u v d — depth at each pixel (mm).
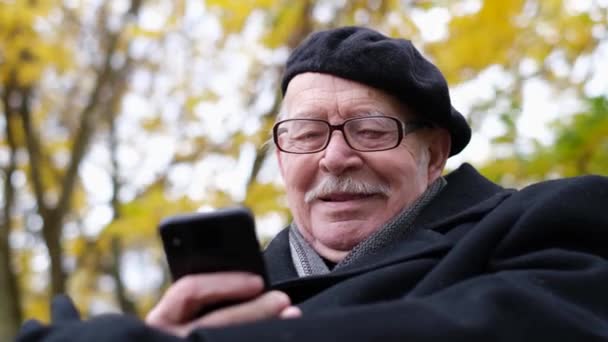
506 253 1553
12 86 6195
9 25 5613
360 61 1997
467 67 4461
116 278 7520
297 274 2047
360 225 1991
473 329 1243
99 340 1132
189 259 1279
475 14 4309
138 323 1172
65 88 7254
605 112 3992
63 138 7559
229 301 1282
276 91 5164
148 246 8234
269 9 4758
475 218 1814
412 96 2012
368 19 4590
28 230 8109
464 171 2109
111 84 6852
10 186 6840
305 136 2045
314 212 2051
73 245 7574
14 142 6637
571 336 1299
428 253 1680
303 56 2084
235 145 5227
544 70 4621
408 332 1224
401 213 1991
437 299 1343
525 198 1673
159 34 5773
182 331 1254
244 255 1272
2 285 6387
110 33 6496
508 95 4555
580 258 1487
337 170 1988
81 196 7648
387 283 1590
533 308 1312
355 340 1207
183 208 4812
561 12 4332
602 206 1609
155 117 7488
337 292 1581
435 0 4383
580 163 4121
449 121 2109
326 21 4684
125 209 4867
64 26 6312
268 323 1224
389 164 1993
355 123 1999
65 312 1382
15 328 6293
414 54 2076
